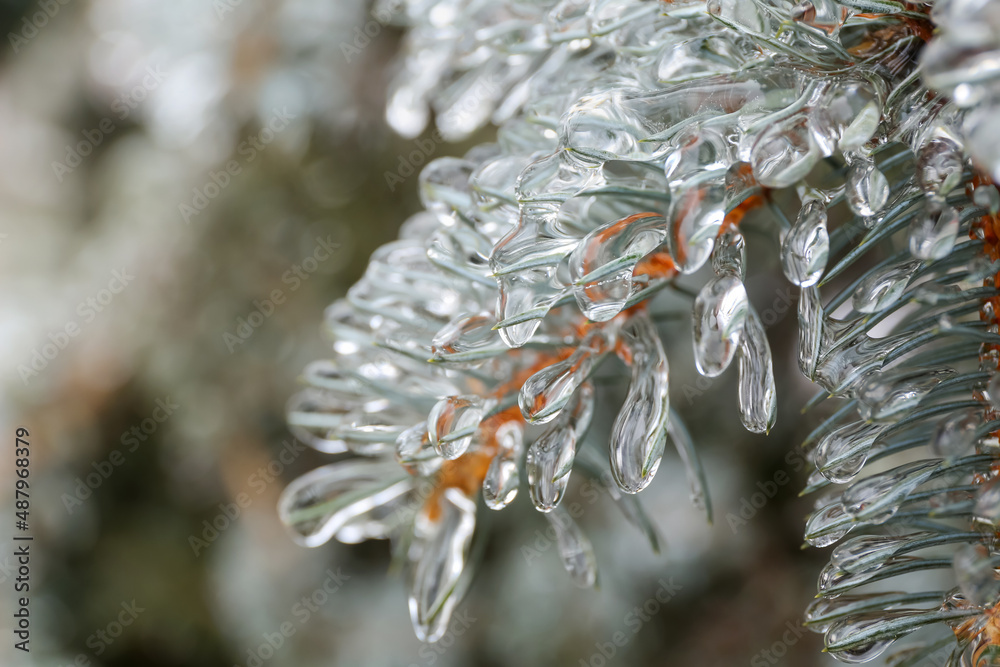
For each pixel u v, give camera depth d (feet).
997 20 0.58
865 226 0.66
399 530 0.75
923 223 0.62
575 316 0.69
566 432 0.67
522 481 0.71
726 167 0.62
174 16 1.45
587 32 0.67
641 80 0.66
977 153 0.58
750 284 1.18
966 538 0.64
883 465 1.06
